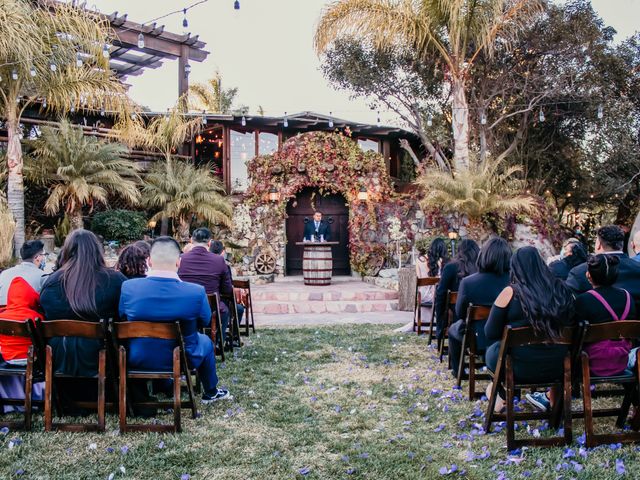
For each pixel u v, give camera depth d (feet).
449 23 36.52
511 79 52.95
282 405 12.99
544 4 44.80
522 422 11.50
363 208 42.75
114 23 43.47
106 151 37.01
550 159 57.16
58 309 11.31
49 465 9.45
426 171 42.32
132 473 9.18
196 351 12.12
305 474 9.16
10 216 22.04
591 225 61.67
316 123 47.83
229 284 18.22
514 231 42.27
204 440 10.68
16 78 28.48
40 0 30.60
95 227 39.50
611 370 10.40
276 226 42.78
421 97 55.47
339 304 30.73
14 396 12.18
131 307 11.35
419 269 22.98
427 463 9.57
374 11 36.09
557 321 9.84
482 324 13.16
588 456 9.59
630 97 52.80
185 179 41.32
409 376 15.64
